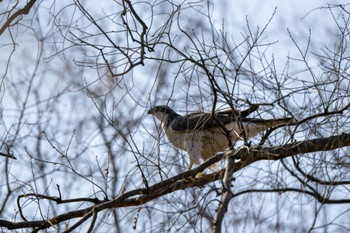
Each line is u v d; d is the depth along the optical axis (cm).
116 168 1450
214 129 1483
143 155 1146
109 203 1166
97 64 1202
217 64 1110
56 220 1211
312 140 1122
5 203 1311
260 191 1007
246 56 1107
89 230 1091
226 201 955
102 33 1131
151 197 1196
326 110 1105
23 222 1205
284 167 1071
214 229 923
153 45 1095
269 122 1169
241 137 1205
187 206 1000
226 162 1134
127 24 1089
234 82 1111
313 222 889
